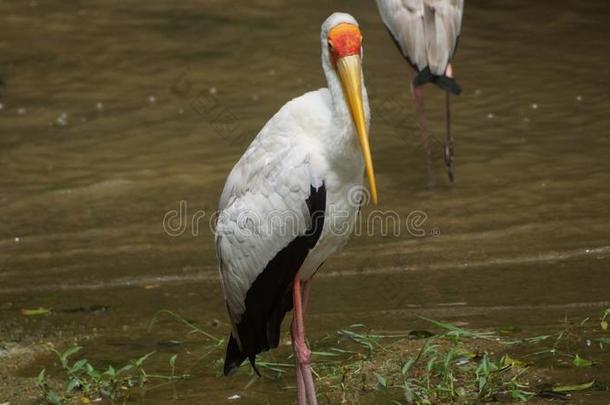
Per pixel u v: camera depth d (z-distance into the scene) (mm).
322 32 7211
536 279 9961
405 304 9555
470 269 10383
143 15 20906
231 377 8219
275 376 8242
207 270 10836
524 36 19031
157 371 8375
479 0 21141
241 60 18078
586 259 10422
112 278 10719
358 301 9719
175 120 15656
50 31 20188
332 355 8406
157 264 11031
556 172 13078
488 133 14617
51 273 10914
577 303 9250
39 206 12820
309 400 7312
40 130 15508
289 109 7246
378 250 11062
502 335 8562
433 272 10375
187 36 19516
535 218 11680
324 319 9297
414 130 14875
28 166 14141
